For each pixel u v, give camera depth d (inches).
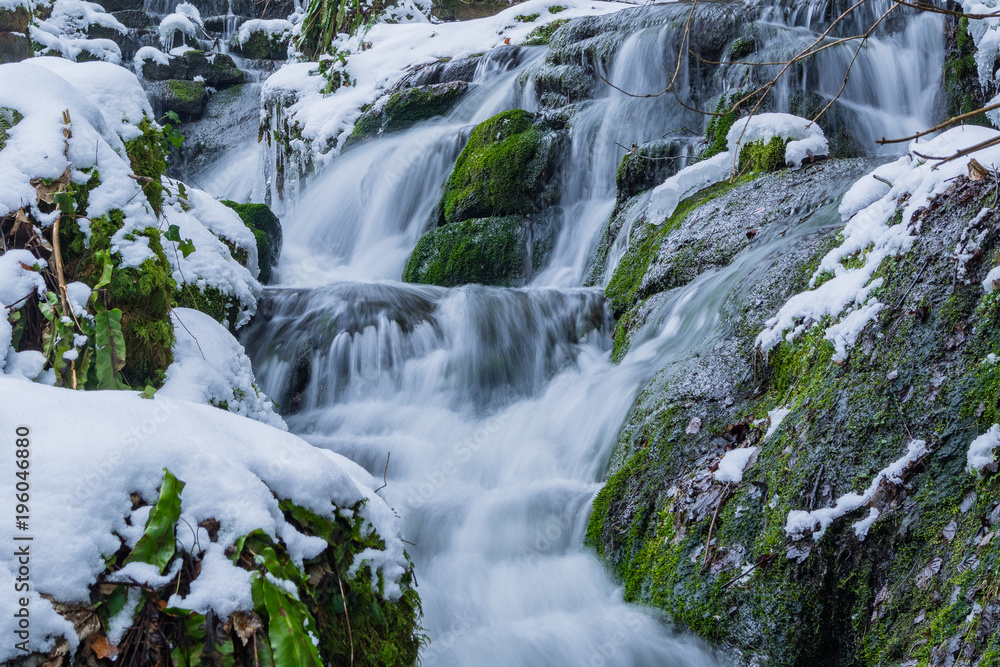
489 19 452.8
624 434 159.8
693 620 118.9
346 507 89.2
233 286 200.5
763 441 128.8
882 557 105.5
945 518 101.2
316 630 79.0
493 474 177.8
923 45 295.1
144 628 70.7
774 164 217.0
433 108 384.2
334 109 409.1
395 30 471.2
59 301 122.0
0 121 128.7
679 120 299.0
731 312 163.8
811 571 109.9
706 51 301.4
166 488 74.5
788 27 302.0
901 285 120.6
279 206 436.5
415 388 209.3
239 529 76.7
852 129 271.3
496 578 140.7
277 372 207.8
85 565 68.7
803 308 139.4
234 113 546.3
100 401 80.4
